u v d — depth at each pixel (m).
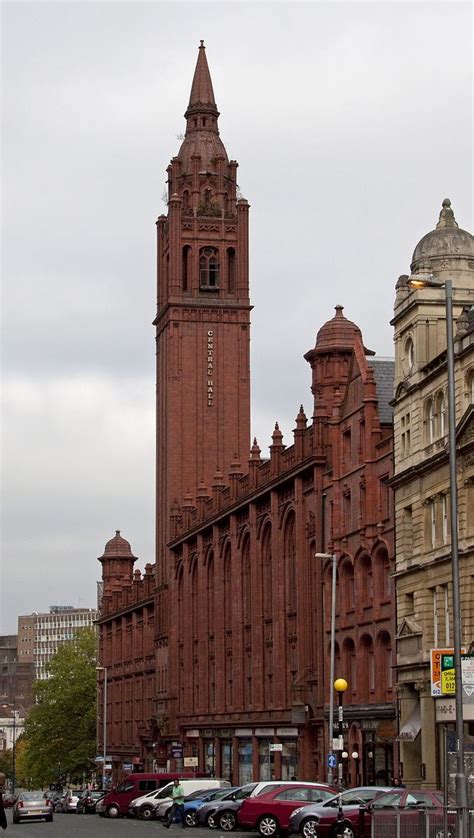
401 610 82.00
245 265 153.75
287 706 104.62
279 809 66.00
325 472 97.81
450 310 46.66
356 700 90.00
